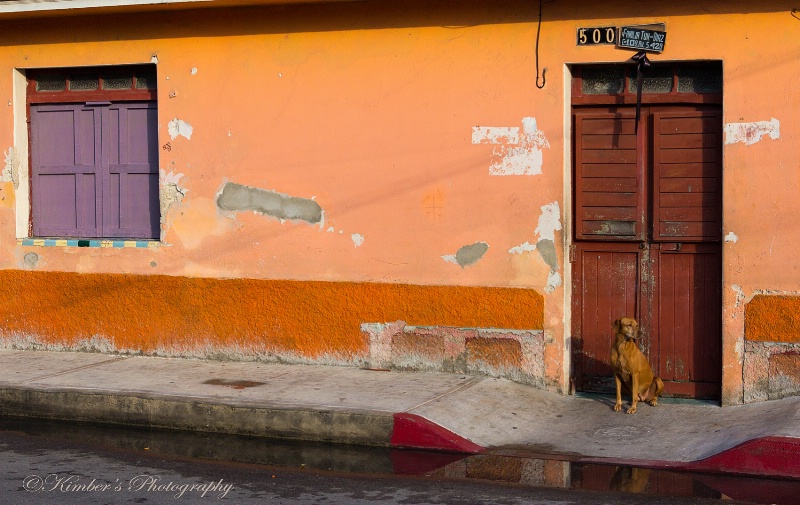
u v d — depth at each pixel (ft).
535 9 30.76
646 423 28.07
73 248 36.83
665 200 30.45
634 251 30.94
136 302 35.96
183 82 35.22
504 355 31.53
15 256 37.60
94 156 37.50
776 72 28.53
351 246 33.40
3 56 37.45
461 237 31.99
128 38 35.81
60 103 37.76
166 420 29.14
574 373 31.58
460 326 31.99
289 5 33.58
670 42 29.45
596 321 31.40
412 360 32.60
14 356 36.22
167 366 34.12
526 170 31.12
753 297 28.94
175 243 35.60
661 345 30.78
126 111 36.96
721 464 24.08
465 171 31.86
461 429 27.09
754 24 28.68
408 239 32.65
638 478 23.57
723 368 29.32
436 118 32.14
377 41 32.71
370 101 32.94
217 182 34.99
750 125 28.84
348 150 33.30
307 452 26.32
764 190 28.76
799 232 28.45
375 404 28.19
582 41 30.30
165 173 35.60
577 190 31.30
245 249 34.73
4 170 37.63
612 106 30.89
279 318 34.17
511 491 22.45
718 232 29.99
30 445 27.02
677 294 30.58
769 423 25.86
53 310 37.04
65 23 36.55
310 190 33.81
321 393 29.66
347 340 33.37
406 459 25.54
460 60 31.73
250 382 31.32
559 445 26.48
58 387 30.81
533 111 30.94
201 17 34.78
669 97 30.22
